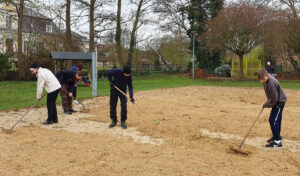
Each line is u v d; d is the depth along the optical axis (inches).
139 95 523.2
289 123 281.1
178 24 1318.9
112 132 246.2
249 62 1112.8
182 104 404.8
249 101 447.8
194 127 261.3
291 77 1027.9
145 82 932.6
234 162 171.6
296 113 336.5
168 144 208.5
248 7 922.7
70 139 222.4
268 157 182.7
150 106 383.2
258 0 984.3
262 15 909.2
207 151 193.0
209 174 151.9
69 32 951.0
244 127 264.2
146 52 1366.9
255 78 1069.1
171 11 1266.0
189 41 1407.5
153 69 1300.4
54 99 280.5
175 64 1395.2
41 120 300.0
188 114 325.7
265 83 202.1
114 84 263.9
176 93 562.3
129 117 309.1
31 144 208.1
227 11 944.9
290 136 233.9
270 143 212.7
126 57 1216.2
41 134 238.8
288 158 181.0
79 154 184.7
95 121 293.9
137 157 178.7
